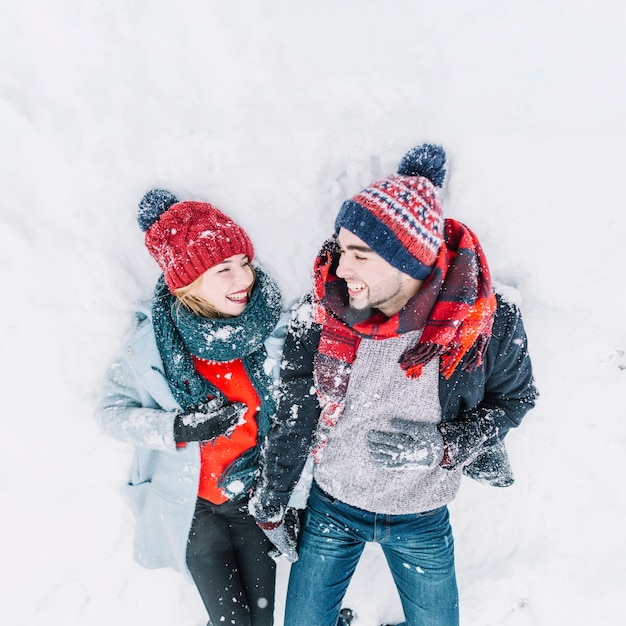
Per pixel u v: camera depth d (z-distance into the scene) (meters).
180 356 1.48
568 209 1.77
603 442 2.00
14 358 1.81
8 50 1.63
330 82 1.70
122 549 2.01
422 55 1.68
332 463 1.56
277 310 1.53
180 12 1.63
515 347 1.39
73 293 1.77
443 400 1.41
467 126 1.73
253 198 1.77
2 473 1.91
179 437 1.47
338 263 1.36
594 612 2.01
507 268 1.85
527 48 1.67
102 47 1.64
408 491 1.54
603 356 1.92
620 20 1.63
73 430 1.89
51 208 1.73
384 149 1.77
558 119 1.72
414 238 1.18
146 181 1.73
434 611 1.63
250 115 1.71
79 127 1.68
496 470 1.76
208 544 1.65
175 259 1.39
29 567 1.98
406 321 1.26
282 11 1.64
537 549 2.07
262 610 1.71
